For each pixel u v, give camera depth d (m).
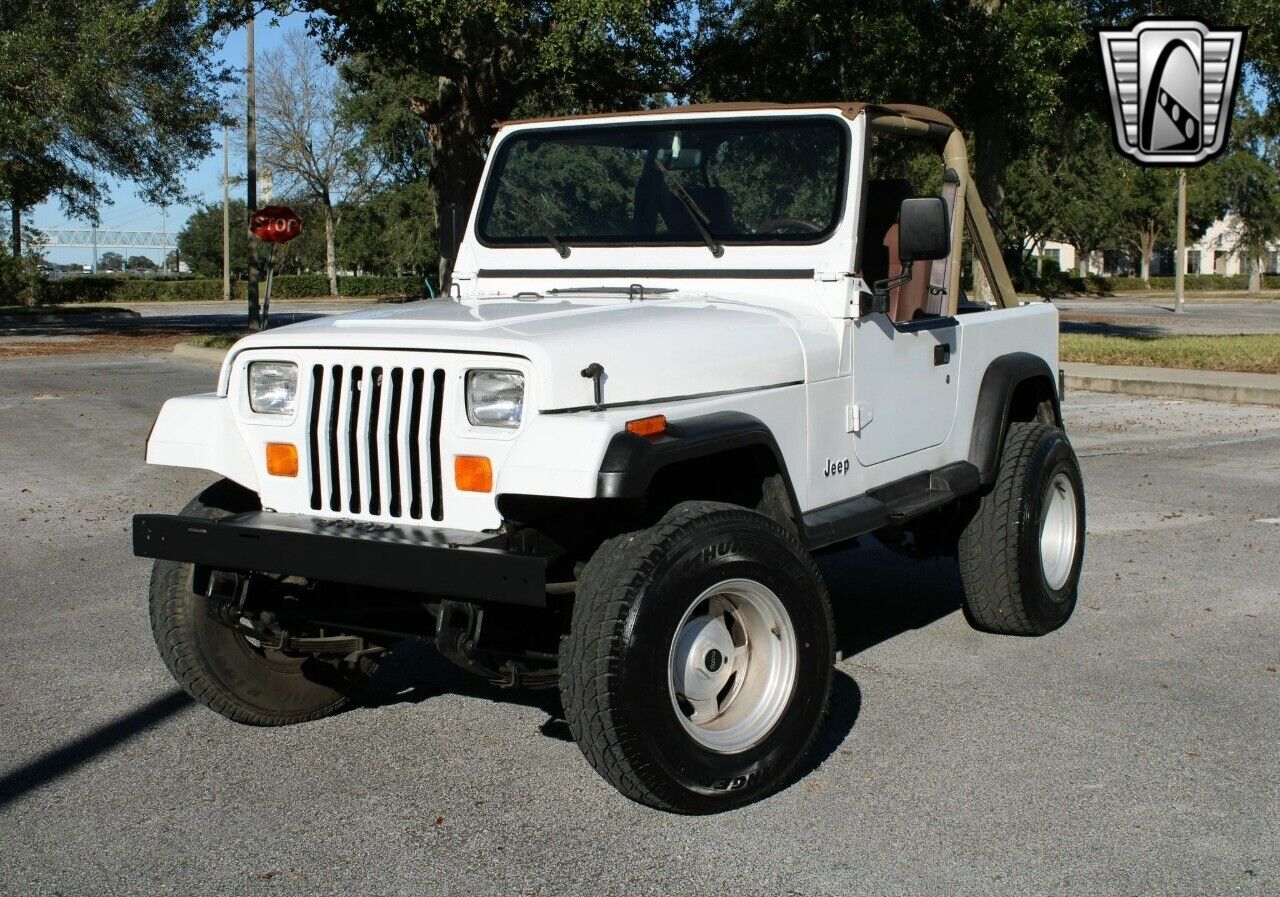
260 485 4.21
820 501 4.57
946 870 3.59
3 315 40.00
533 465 3.60
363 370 3.98
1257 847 3.73
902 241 4.48
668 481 4.32
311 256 73.06
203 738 4.69
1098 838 3.79
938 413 5.35
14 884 3.56
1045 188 55.62
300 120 65.12
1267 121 24.50
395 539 3.72
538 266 5.29
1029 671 5.40
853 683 5.26
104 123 28.20
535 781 4.27
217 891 3.51
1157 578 7.04
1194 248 82.25
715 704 3.97
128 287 56.22
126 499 9.38
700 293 4.93
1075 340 23.95
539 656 3.98
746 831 3.85
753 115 4.98
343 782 4.28
